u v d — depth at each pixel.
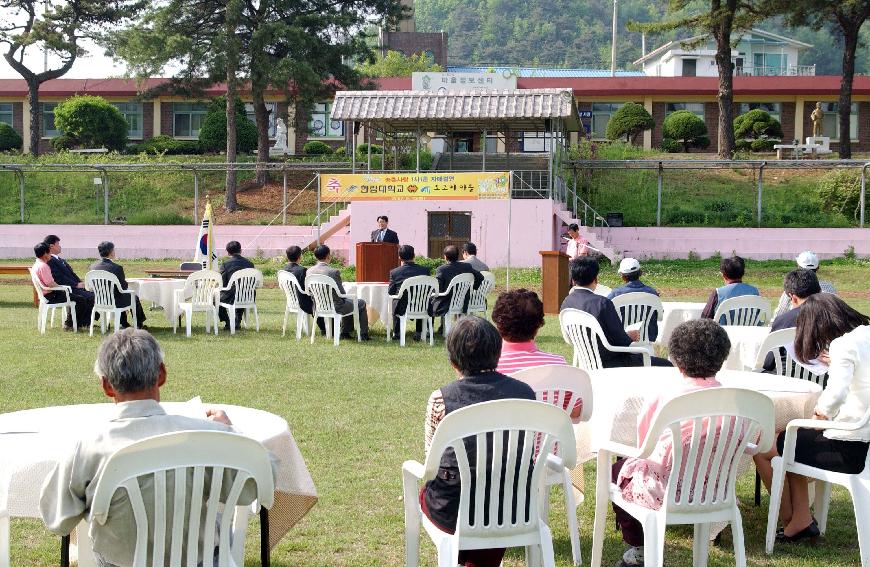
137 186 34.50
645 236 29.41
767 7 31.23
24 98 43.25
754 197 31.88
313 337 12.26
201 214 32.84
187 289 12.85
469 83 30.36
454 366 4.08
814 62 126.69
